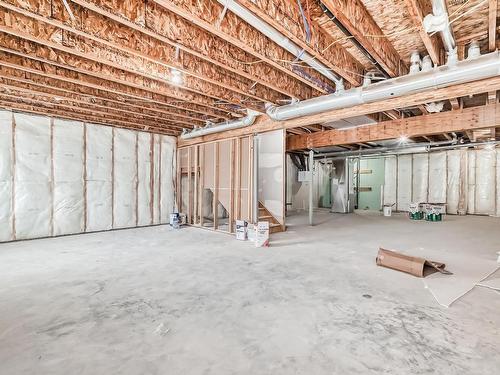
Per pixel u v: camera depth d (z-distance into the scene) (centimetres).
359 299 231
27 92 367
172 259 354
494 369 144
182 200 716
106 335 178
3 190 462
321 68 317
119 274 296
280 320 196
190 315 204
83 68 298
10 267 321
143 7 223
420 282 269
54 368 146
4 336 176
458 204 875
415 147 774
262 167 583
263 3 208
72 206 536
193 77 351
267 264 331
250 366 148
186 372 143
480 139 732
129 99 423
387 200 1012
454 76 275
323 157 962
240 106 459
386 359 153
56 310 212
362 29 238
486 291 247
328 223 680
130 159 620
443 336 175
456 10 232
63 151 525
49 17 209
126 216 612
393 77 325
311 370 145
